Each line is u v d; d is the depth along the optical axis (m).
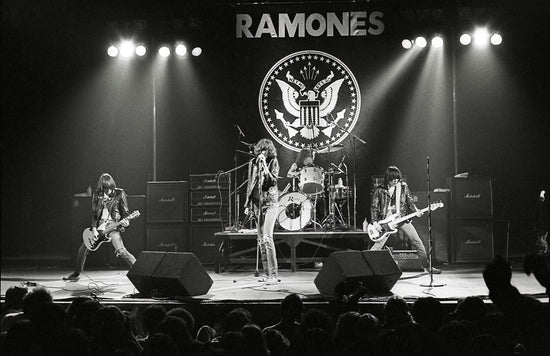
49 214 12.11
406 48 10.95
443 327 3.83
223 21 11.18
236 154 11.30
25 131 11.85
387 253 6.95
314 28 11.15
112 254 10.42
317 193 9.83
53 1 11.05
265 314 6.56
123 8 11.06
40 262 11.10
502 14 10.90
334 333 4.00
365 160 11.24
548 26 10.95
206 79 11.34
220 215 10.46
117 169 11.70
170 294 6.83
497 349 3.46
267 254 7.74
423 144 11.23
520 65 11.11
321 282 6.86
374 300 6.56
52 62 11.57
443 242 10.30
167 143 11.45
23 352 3.47
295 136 11.24
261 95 11.26
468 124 11.23
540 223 9.88
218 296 6.84
